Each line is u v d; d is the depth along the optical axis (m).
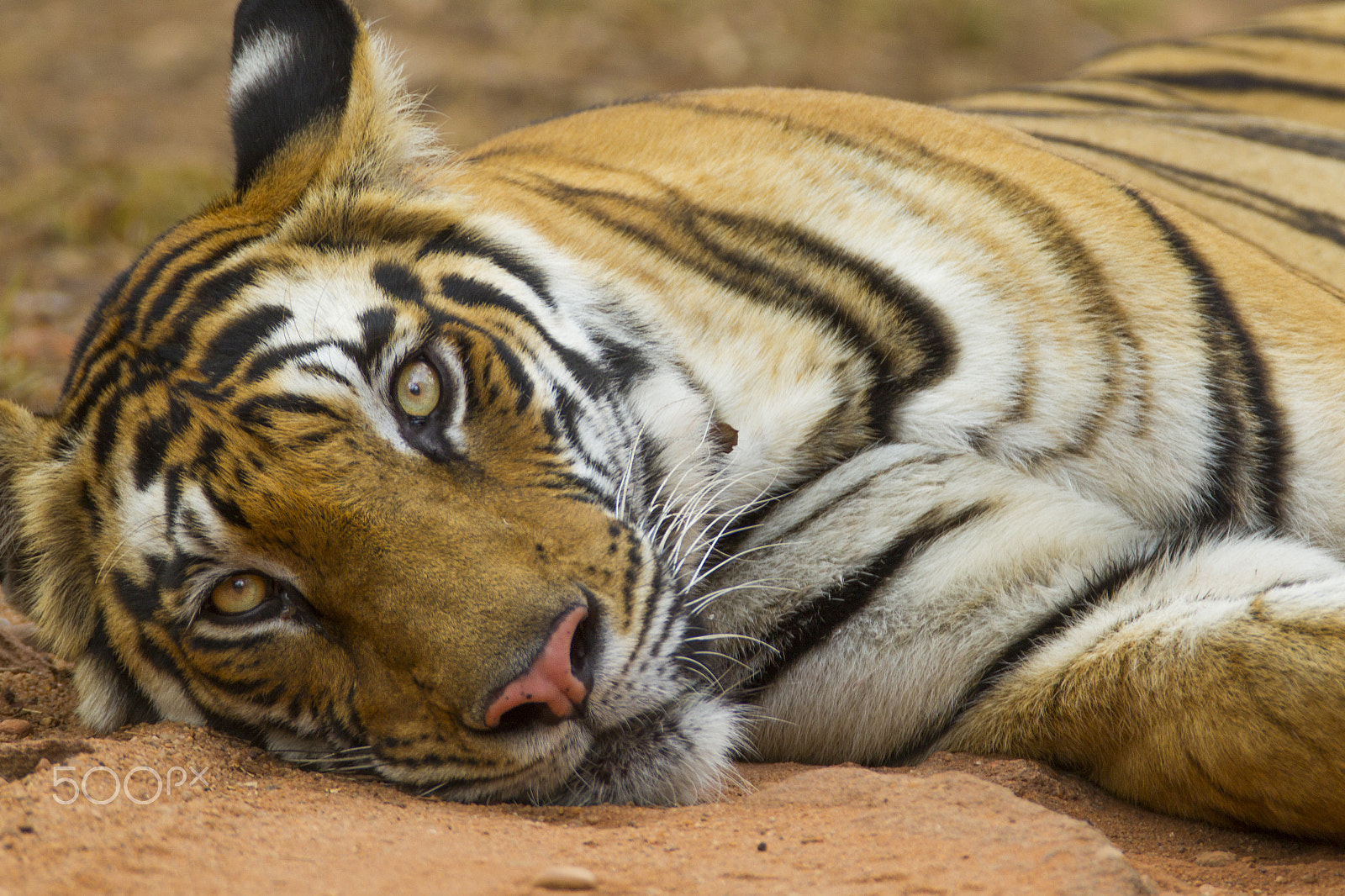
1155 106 10.03
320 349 5.33
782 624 6.04
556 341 5.86
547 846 4.29
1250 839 5.14
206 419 5.23
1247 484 5.98
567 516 5.24
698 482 6.02
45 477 5.80
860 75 21.09
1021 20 24.23
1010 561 5.82
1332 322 6.13
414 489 5.11
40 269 13.92
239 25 6.28
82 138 17.73
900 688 5.89
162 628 5.44
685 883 3.94
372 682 5.05
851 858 4.16
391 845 4.17
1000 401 6.09
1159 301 6.07
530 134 7.39
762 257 6.26
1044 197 6.37
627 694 5.07
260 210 5.94
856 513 6.03
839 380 6.14
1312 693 4.77
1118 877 3.95
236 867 3.92
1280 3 27.88
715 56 21.09
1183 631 5.21
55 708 6.25
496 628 4.79
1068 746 5.61
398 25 20.81
